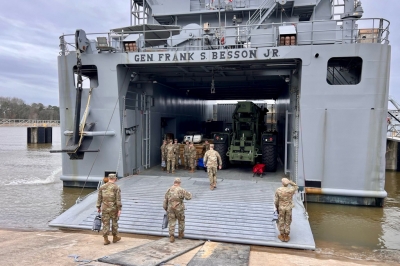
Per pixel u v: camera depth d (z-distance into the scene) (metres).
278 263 4.66
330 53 8.05
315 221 7.09
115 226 5.45
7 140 40.25
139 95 11.26
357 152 8.08
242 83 14.15
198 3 11.91
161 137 13.44
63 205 8.32
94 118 9.48
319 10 10.89
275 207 6.12
